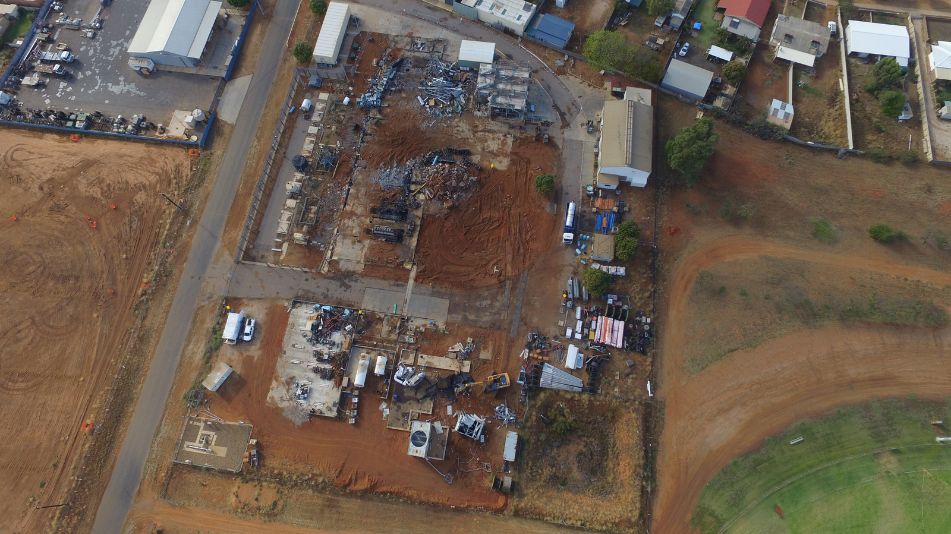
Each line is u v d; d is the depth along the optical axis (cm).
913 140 6322
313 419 5309
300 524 5016
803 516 4850
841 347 5406
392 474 5119
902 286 5606
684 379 5375
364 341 5572
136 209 6162
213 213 6147
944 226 5841
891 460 4988
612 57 6406
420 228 5975
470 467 5134
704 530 4872
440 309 5669
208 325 5694
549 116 6494
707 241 5894
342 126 6506
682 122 6462
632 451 5172
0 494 5116
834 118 6519
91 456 5219
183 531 5003
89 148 6469
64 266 5912
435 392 5356
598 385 5388
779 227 5925
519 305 5672
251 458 5181
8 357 5569
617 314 5572
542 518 4978
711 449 5131
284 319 5675
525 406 5319
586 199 6097
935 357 5322
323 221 6069
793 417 5191
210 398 5409
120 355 5572
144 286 5831
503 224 5981
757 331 5491
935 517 4781
